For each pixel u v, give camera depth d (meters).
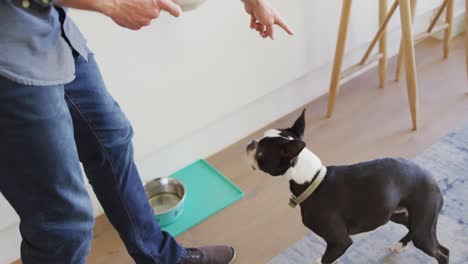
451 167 1.91
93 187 1.32
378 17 2.34
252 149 1.43
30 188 0.98
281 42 2.04
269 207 1.85
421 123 2.15
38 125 0.92
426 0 2.49
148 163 1.94
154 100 1.78
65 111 0.99
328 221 1.38
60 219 1.04
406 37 1.97
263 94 2.11
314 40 2.15
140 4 0.95
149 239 1.41
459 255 1.58
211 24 1.78
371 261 1.60
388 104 2.29
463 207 1.74
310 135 2.16
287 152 1.35
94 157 1.26
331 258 1.43
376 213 1.38
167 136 1.89
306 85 2.31
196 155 2.09
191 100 1.88
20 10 0.87
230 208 1.87
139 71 1.69
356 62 2.46
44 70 0.92
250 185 1.96
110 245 1.77
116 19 0.97
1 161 0.95
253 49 1.96
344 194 1.38
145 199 1.38
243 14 1.85
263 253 1.68
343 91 2.41
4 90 0.87
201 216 1.85
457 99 2.27
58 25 0.98
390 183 1.37
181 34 1.72
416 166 1.42
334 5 2.12
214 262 1.60
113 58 1.61
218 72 1.90
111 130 1.24
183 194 1.88
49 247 1.05
